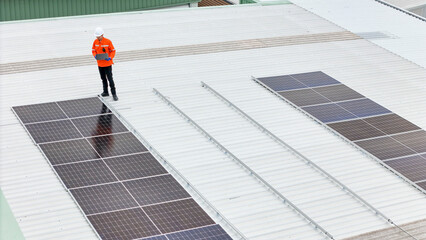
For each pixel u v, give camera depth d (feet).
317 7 98.63
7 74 68.08
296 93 66.85
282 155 55.21
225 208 47.14
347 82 71.26
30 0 97.45
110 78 62.34
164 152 54.44
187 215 45.44
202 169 52.16
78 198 46.85
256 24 89.10
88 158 52.31
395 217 47.26
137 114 60.95
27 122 57.77
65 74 69.15
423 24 94.27
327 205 48.34
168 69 71.87
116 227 43.68
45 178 49.49
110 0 104.17
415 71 75.97
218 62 74.69
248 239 43.65
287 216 46.68
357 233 45.09
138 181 49.47
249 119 61.00
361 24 92.12
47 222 44.19
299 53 79.15
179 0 111.96
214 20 89.66
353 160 55.01
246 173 52.01
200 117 61.05
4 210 42.22
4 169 50.29
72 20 86.02
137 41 79.82
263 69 73.36
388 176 52.75
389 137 58.39
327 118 61.62
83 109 61.00
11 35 79.30
